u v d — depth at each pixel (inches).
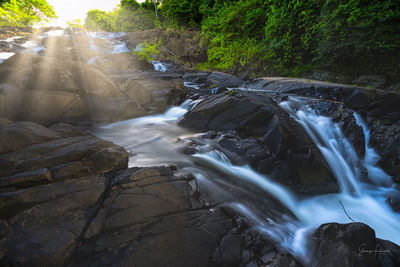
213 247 82.5
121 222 82.9
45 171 92.0
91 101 207.5
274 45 371.9
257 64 409.1
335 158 168.1
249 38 461.1
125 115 216.1
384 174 171.2
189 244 81.3
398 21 252.2
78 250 74.2
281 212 117.6
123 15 1013.8
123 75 288.2
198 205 97.3
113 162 109.1
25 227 74.9
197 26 766.5
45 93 183.2
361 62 291.1
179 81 299.1
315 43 341.1
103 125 197.2
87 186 94.2
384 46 255.8
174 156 141.3
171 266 74.5
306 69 350.9
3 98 164.6
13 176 87.7
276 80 290.4
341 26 285.6
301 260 86.9
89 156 109.0
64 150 109.3
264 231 96.7
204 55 551.5
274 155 150.5
